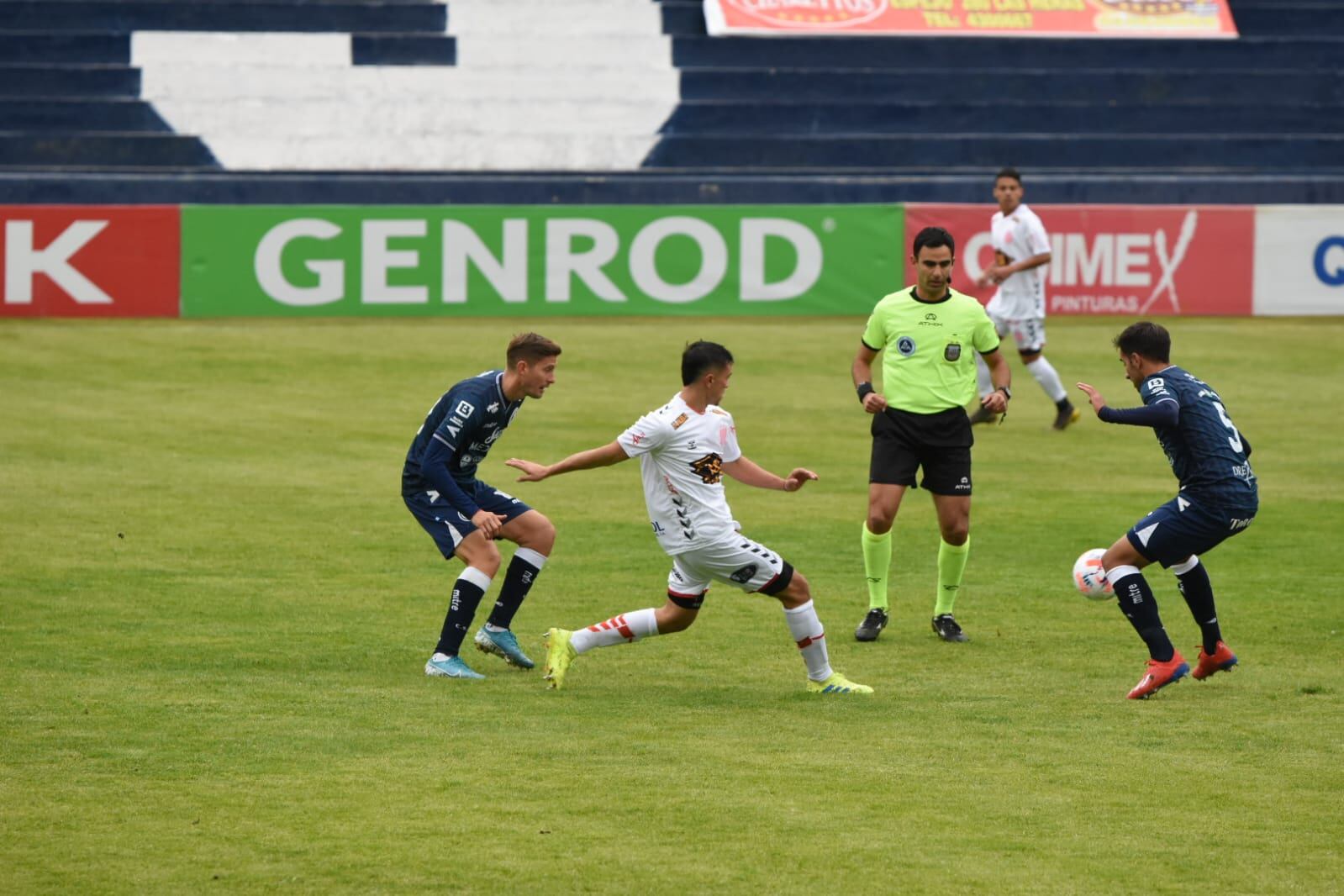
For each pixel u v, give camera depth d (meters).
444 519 27.69
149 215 74.38
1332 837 19.28
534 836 19.16
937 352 30.78
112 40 94.75
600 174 91.25
